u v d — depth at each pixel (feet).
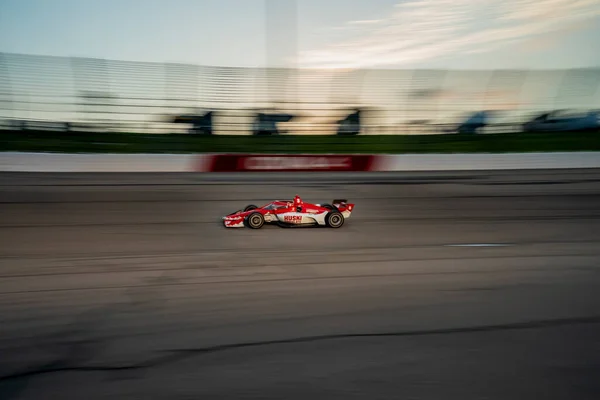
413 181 43.47
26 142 59.72
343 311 14.80
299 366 11.64
